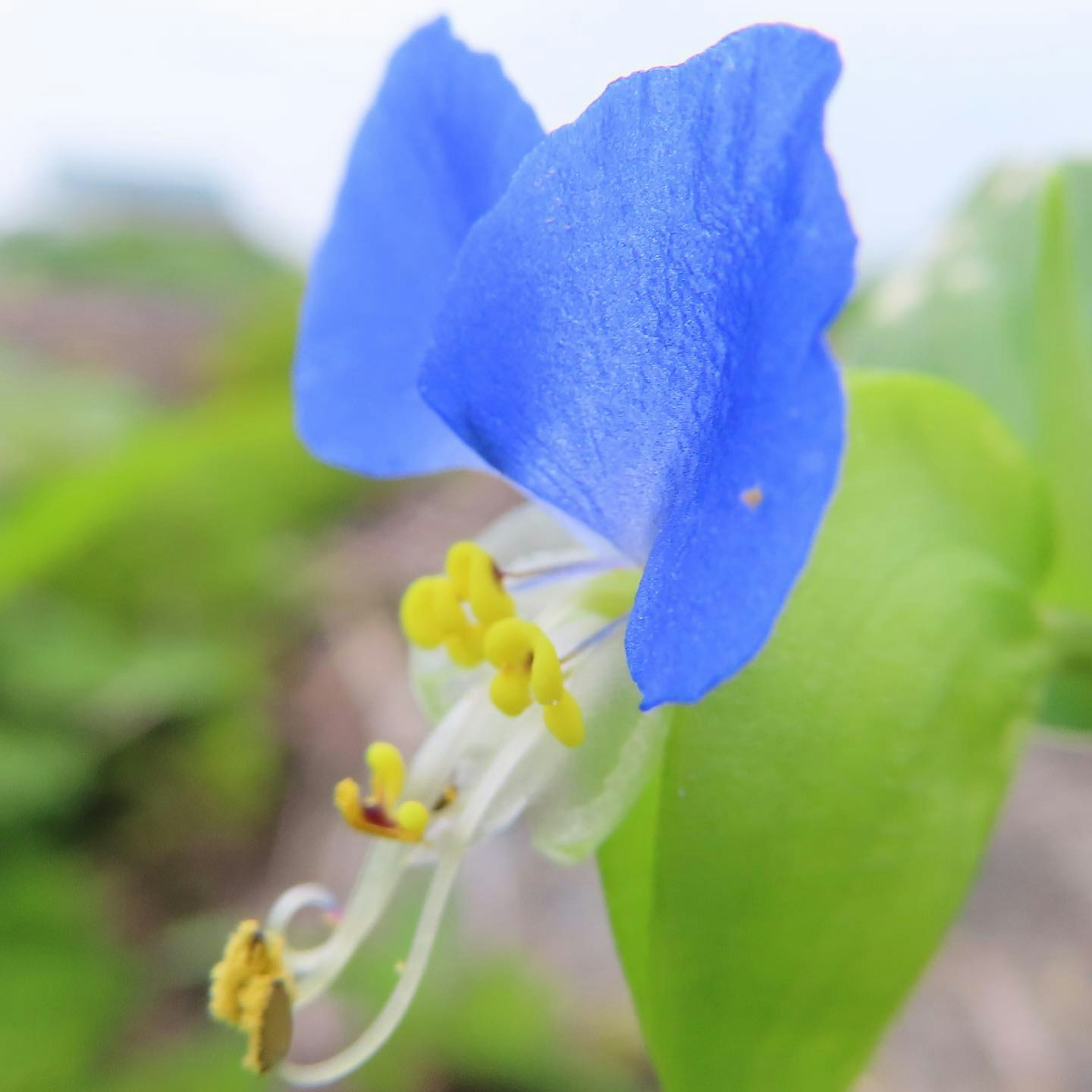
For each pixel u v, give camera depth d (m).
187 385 0.14
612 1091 0.05
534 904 0.06
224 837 0.07
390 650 0.08
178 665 0.07
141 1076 0.05
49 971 0.06
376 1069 0.05
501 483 0.11
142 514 0.08
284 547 0.08
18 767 0.06
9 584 0.06
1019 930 0.06
